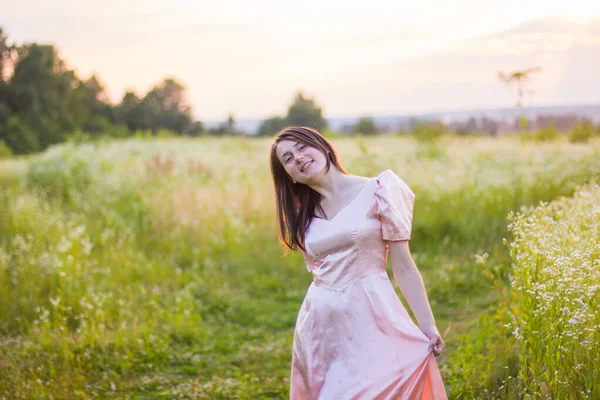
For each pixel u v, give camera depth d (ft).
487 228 24.29
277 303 21.34
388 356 8.50
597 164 25.43
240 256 26.05
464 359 13.20
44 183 40.52
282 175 9.80
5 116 132.16
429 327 8.59
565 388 9.18
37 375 14.83
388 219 8.67
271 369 15.48
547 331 9.86
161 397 14.12
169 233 28.45
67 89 143.74
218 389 14.11
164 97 159.33
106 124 142.10
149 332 17.78
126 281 22.35
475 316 17.37
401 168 33.81
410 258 8.84
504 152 35.50
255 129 113.70
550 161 28.07
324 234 9.09
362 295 8.78
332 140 63.41
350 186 9.37
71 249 23.21
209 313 20.62
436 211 26.68
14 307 19.62
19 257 23.13
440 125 59.11
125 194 35.63
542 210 12.51
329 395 8.76
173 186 35.32
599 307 9.14
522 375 10.25
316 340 9.10
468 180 28.89
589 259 9.70
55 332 17.29
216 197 31.65
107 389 14.52
